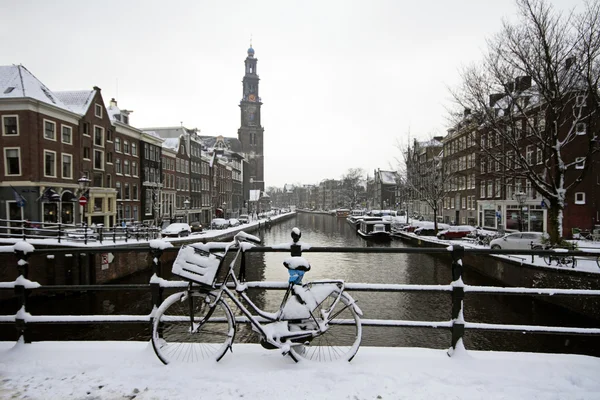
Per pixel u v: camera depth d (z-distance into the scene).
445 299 15.13
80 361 3.43
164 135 57.28
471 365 3.40
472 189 39.94
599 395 2.93
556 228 15.11
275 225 73.94
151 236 26.92
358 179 115.00
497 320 12.38
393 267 22.91
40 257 15.41
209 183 63.31
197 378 3.13
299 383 3.04
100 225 19.00
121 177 35.38
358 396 2.88
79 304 14.70
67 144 27.78
